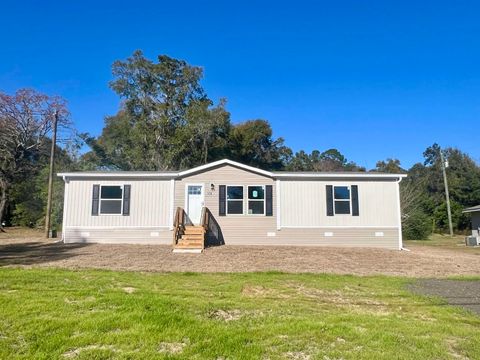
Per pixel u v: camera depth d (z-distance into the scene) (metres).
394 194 18.12
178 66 36.97
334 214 17.92
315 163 60.22
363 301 7.36
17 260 11.87
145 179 18.11
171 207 17.88
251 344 4.65
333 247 17.19
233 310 6.20
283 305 6.68
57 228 26.61
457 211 38.88
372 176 18.12
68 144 30.69
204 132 35.47
